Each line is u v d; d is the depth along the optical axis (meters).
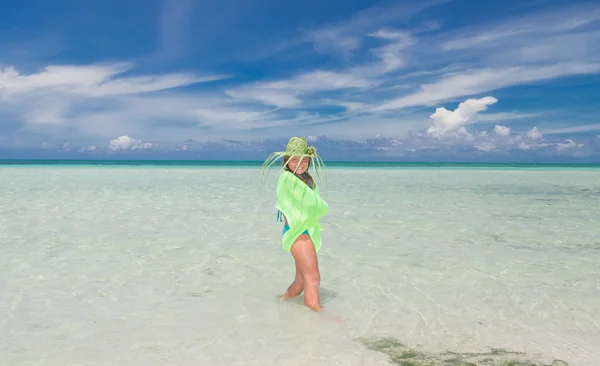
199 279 4.71
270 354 2.98
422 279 4.79
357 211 9.90
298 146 3.76
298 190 3.71
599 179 24.09
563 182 21.12
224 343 3.15
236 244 6.43
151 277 4.76
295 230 3.75
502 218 9.05
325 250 6.13
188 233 7.20
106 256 5.65
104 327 3.42
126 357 2.92
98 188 15.05
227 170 31.80
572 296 4.23
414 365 2.85
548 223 8.45
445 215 9.39
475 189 16.48
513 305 3.99
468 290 4.41
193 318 3.62
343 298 4.17
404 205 11.12
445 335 3.34
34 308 3.80
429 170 37.56
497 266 5.32
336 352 3.03
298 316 3.69
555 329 3.46
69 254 5.73
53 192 13.50
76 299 4.05
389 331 3.40
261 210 9.88
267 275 4.89
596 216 9.39
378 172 31.70
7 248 6.02
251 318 3.64
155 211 9.60
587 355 3.03
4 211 9.32
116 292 4.26
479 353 3.04
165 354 2.96
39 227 7.58
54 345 3.09
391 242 6.66
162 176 22.64
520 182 20.92
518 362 2.91
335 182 19.72
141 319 3.59
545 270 5.14
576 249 6.24
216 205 10.74
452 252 6.02
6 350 3.00
